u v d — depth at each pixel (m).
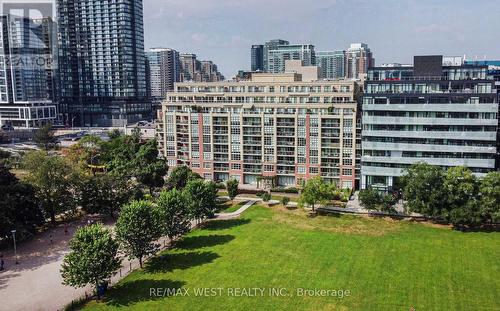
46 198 142.50
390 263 109.06
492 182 131.75
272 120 187.75
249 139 193.38
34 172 142.50
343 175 181.38
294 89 190.50
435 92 160.25
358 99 197.25
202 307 89.38
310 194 150.62
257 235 130.88
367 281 99.69
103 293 96.38
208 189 141.12
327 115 178.75
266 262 110.94
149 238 107.06
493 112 152.25
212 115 197.00
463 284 97.56
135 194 159.75
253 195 179.88
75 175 145.88
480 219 128.50
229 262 111.25
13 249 123.31
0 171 134.25
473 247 118.50
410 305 89.12
